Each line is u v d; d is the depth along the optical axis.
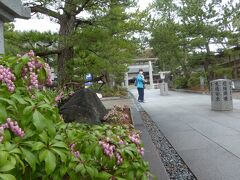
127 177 2.46
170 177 5.11
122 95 25.61
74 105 7.02
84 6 10.16
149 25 12.59
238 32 27.80
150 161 5.46
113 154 2.43
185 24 29.48
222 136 7.88
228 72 28.61
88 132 2.83
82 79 10.66
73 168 2.29
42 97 2.47
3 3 5.01
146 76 64.00
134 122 9.53
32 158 2.06
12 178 1.78
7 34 9.58
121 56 14.62
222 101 13.09
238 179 4.72
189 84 34.72
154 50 35.31
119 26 10.95
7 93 2.25
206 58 29.94
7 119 2.14
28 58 2.40
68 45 9.63
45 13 10.41
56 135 2.43
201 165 5.53
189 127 9.58
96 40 9.82
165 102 19.47
